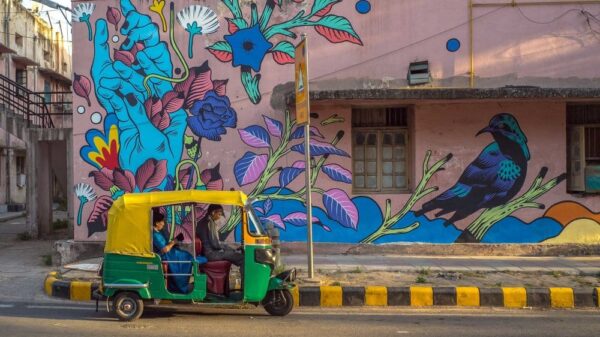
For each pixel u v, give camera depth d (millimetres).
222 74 10664
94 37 10766
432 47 10469
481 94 9711
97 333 6188
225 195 6902
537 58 10398
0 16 24609
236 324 6668
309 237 8297
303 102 8281
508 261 9812
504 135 10469
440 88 10148
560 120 10438
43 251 12273
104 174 10719
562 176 10430
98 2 10750
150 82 10680
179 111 10672
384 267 9219
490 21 10430
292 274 7133
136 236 6797
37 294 8453
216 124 10664
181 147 10664
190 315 7168
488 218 10445
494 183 10469
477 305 7781
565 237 10391
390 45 10492
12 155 25625
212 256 6957
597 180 10539
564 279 8453
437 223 10484
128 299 6789
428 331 6359
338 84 10539
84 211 10750
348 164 10547
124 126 10711
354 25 10539
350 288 7871
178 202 6828
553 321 6918
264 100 10625
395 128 10844
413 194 10508
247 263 6801
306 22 10578
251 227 6902
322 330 6371
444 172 10484
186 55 10664
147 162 10672
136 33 10695
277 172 10594
